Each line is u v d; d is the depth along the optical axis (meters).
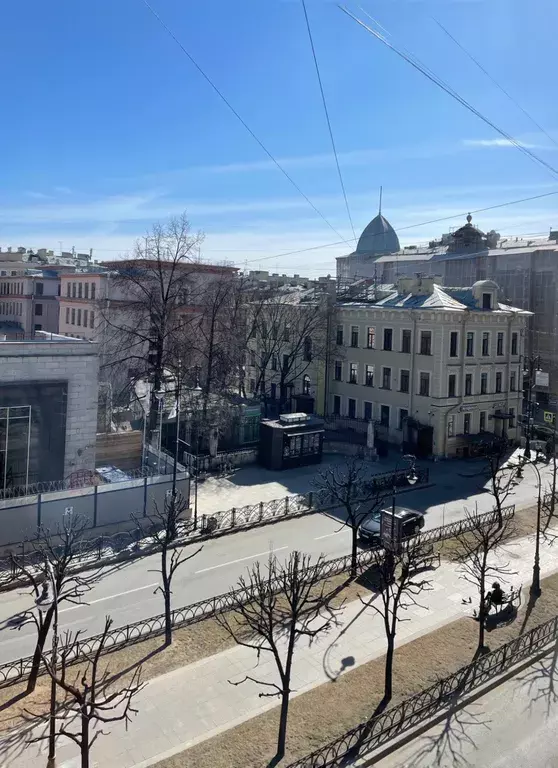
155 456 31.81
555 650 17.64
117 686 15.16
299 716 14.08
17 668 15.99
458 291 46.44
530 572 23.50
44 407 26.94
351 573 22.34
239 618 18.77
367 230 94.44
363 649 17.33
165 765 12.34
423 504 32.09
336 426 48.16
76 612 19.44
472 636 18.28
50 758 11.77
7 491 25.77
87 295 64.19
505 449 39.97
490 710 14.88
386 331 45.62
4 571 21.62
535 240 72.56
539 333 61.84
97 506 25.22
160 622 18.67
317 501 31.20
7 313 82.62
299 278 83.19
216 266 56.62
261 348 53.47
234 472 36.91
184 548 25.12
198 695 14.89
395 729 13.66
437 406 41.31
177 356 40.69
